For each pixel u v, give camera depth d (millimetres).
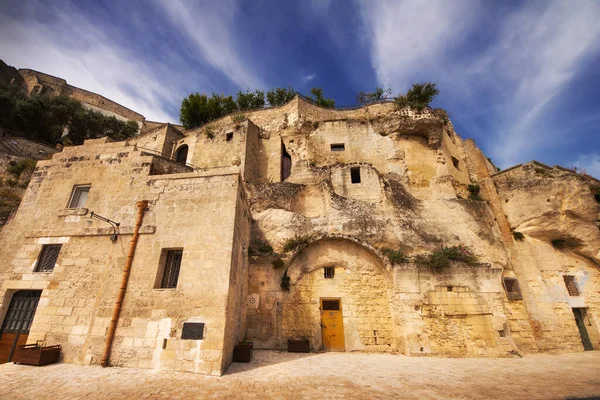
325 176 17391
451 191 18500
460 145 23406
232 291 9648
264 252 13641
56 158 12750
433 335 12023
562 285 16281
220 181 10906
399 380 7730
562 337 14867
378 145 20312
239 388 6766
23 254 10820
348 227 14609
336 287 13406
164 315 8922
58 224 11172
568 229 16594
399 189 17062
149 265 9773
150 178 11492
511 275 15656
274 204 15383
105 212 11133
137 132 32938
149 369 8250
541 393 6691
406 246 14320
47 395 6156
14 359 8594
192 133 24453
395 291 12758
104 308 9367
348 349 12266
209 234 9961
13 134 22156
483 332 12203
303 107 22859
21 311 10148
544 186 17359
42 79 38000
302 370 8633
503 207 18625
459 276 13102
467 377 8219
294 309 12781
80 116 27344
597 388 7172
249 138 20578
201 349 8336
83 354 8914
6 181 17672
